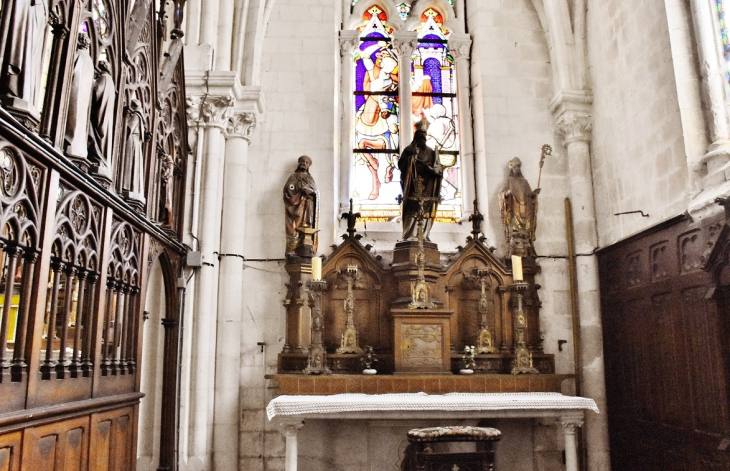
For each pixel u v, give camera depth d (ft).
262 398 36.45
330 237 39.06
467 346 35.76
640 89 34.06
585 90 40.16
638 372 33.42
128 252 24.88
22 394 16.14
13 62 15.67
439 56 45.21
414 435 24.66
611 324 36.52
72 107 19.21
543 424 36.52
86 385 20.39
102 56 24.16
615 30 36.99
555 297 38.86
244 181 38.24
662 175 31.73
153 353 33.35
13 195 15.64
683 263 29.50
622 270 35.53
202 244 35.45
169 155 32.50
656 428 31.45
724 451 26.00
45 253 17.13
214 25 38.01
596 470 35.70
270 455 35.78
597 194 39.09
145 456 32.04
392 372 33.78
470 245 38.04
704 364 27.73
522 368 34.17
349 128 42.57
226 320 36.11
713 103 29.27
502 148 41.24
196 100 36.55
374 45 44.98
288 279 37.93
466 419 33.53
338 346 36.50
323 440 34.88
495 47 42.93
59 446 18.35
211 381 34.96
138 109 25.89
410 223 37.06
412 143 37.22
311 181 38.27
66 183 18.69
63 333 19.17
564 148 41.24
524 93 42.19
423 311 33.91
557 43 41.11
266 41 41.68
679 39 30.66
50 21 17.94
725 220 26.08
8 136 15.14
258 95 38.27
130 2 26.27
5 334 15.64
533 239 38.93
